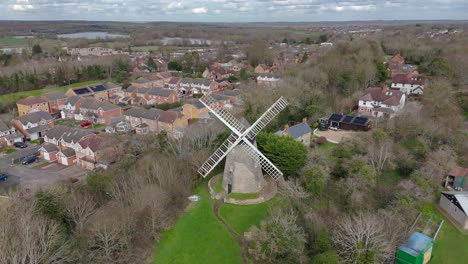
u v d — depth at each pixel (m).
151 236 43.88
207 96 48.28
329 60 112.19
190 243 43.28
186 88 147.12
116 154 71.94
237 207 49.00
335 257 35.41
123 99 128.12
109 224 41.72
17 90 141.75
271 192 51.19
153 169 55.53
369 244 37.72
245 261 39.91
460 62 101.44
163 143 68.62
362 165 53.25
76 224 46.50
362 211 44.94
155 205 45.62
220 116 48.22
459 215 48.09
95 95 133.25
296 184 49.59
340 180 53.06
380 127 71.81
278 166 54.12
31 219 42.09
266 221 41.03
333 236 40.25
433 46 143.75
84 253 39.53
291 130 67.69
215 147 64.62
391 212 44.72
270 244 37.47
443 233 46.25
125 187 52.09
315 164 53.22
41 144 91.56
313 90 91.94
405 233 42.34
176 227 46.16
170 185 52.66
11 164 78.50
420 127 67.31
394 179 57.00
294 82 93.50
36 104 115.75
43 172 73.88
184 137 68.62
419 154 61.34
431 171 54.31
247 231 44.22
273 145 54.34
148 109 108.31
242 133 47.59
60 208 47.75
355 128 78.62
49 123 103.69
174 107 120.56
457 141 64.00
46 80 152.00
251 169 49.78
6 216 43.03
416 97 98.62
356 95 94.06
